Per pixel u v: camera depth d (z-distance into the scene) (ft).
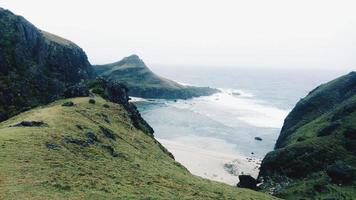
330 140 379.35
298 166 352.49
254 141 557.74
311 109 549.13
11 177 114.01
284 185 331.57
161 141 508.94
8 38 519.60
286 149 379.14
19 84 474.90
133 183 143.74
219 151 481.05
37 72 522.88
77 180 125.59
